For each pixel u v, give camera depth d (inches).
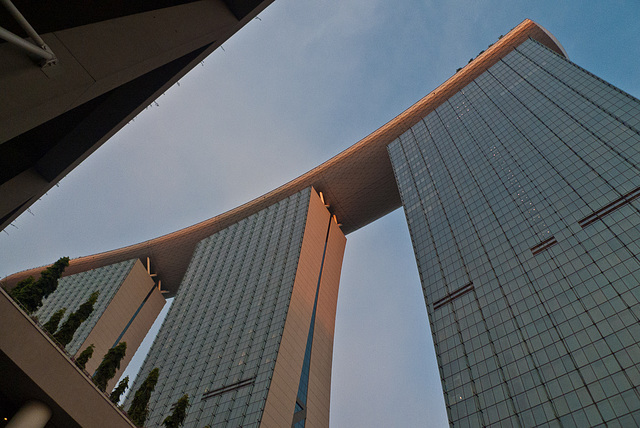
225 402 3440.0
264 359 3668.8
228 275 5354.3
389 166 5580.7
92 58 635.5
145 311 6510.8
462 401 2223.2
